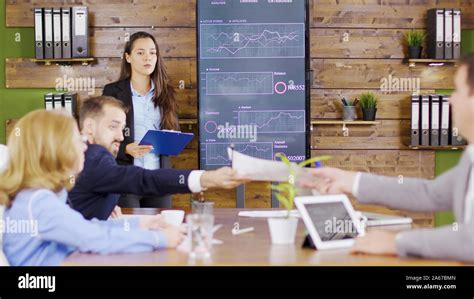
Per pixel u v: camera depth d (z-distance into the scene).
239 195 5.18
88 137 3.24
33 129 2.38
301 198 2.47
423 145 5.54
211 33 5.29
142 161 4.86
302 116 5.31
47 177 2.39
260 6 5.28
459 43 5.55
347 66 5.72
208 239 2.27
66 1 5.63
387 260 2.16
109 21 5.63
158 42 5.64
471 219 2.03
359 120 5.66
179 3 5.63
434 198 2.43
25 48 5.67
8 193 2.39
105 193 3.05
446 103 5.51
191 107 5.65
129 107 4.88
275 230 2.51
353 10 5.71
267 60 5.30
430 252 2.09
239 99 5.30
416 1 5.72
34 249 2.39
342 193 2.64
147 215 3.23
